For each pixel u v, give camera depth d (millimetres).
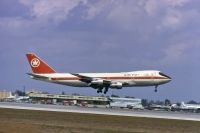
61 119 100125
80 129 75625
